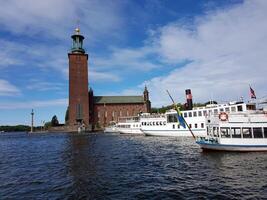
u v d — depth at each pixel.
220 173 24.66
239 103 56.94
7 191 21.50
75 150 51.84
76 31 174.50
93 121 187.75
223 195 18.23
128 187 21.23
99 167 30.67
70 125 164.88
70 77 168.38
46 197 19.28
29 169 31.89
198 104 104.88
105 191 20.27
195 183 21.64
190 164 30.12
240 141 35.41
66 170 29.48
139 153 43.12
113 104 193.75
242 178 22.42
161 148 48.59
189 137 67.88
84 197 18.94
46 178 25.77
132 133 113.19
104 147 56.09
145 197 18.52
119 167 30.34
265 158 31.03
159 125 77.44
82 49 174.88
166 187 20.86
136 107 197.38
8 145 78.56
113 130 140.25
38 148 62.47
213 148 36.97
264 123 35.28
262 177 22.50
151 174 25.92
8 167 34.50
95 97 197.75
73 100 166.88
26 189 21.86
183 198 18.00
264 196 17.70
